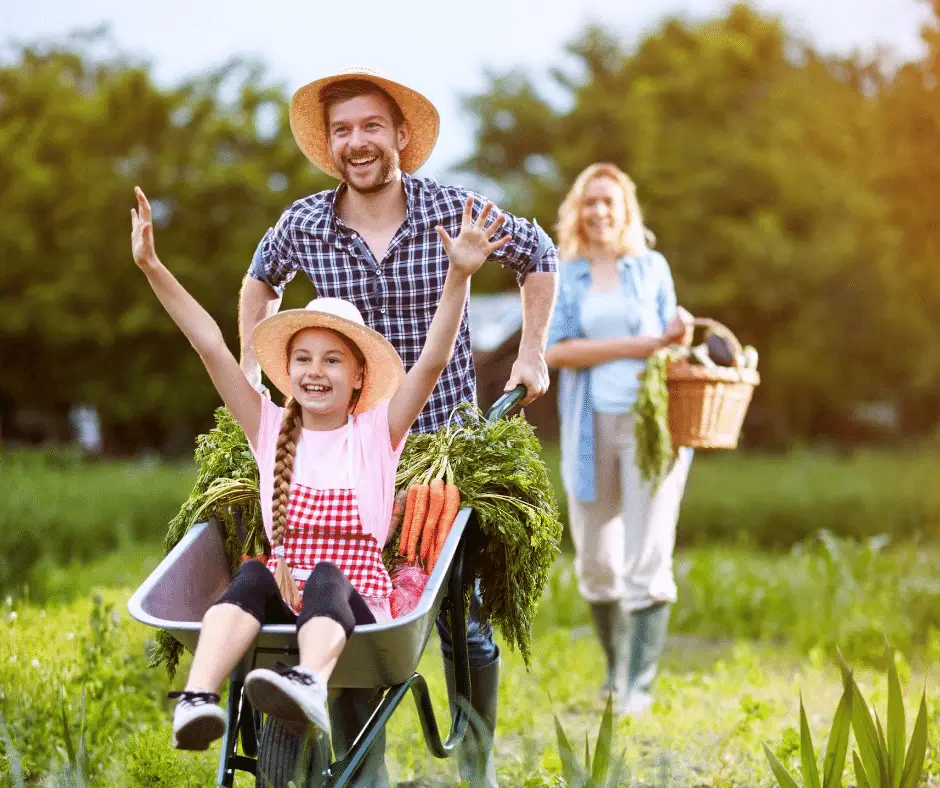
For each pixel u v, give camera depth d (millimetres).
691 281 47000
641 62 53812
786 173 47156
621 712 7941
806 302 47312
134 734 6465
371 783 5098
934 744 6719
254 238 42625
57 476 23938
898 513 23219
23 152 43281
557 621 12227
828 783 4988
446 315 4922
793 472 31141
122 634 8133
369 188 5816
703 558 13344
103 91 44812
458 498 5113
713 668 9898
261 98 45500
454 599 5086
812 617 11289
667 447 8375
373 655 4379
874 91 53938
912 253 48000
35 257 42844
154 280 5027
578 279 9000
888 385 50688
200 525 5105
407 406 5047
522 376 6016
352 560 5027
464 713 5273
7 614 8500
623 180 9094
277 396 12312
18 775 5070
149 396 43062
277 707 4105
